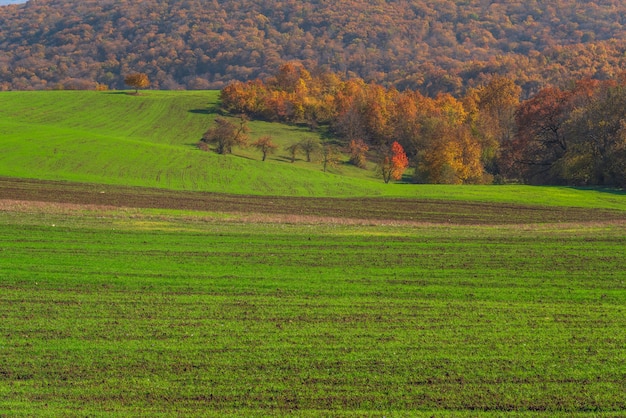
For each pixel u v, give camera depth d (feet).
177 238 307.58
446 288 227.20
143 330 174.19
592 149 647.56
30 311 188.44
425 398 135.64
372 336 172.86
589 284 236.43
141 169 605.31
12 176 535.60
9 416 124.26
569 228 389.39
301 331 176.14
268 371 147.84
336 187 590.55
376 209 472.03
